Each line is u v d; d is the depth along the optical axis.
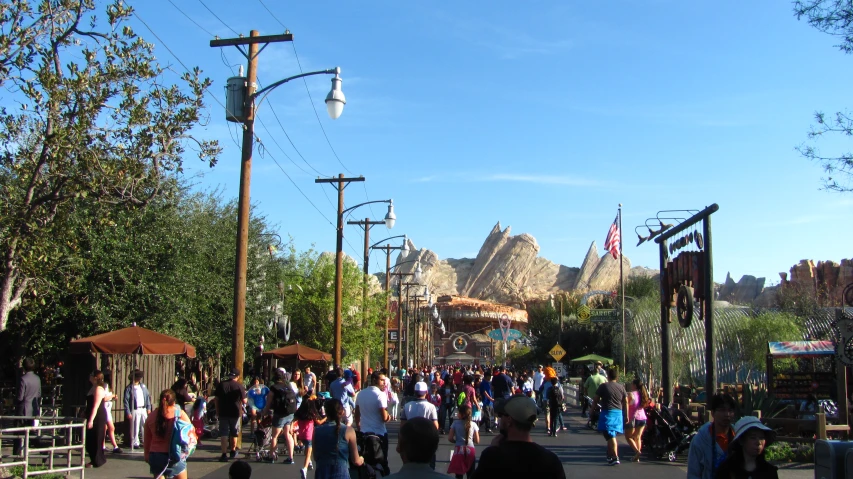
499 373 23.53
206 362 28.33
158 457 9.15
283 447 17.98
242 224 16.78
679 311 19.83
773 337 37.56
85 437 13.41
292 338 42.09
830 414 20.62
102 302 19.38
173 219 21.28
